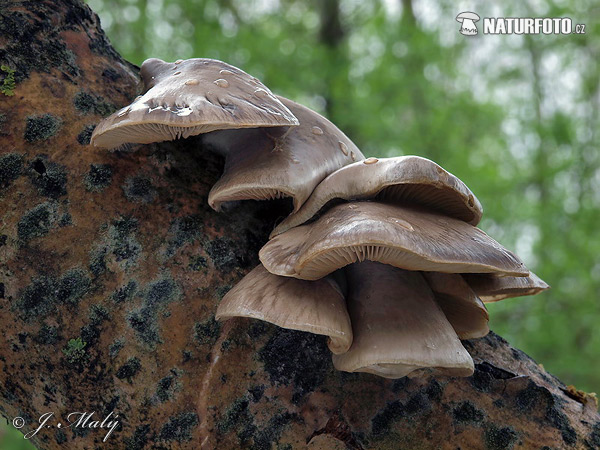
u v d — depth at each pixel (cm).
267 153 60
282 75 191
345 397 60
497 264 57
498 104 209
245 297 58
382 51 199
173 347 59
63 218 59
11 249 59
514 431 60
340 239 56
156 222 60
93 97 62
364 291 59
